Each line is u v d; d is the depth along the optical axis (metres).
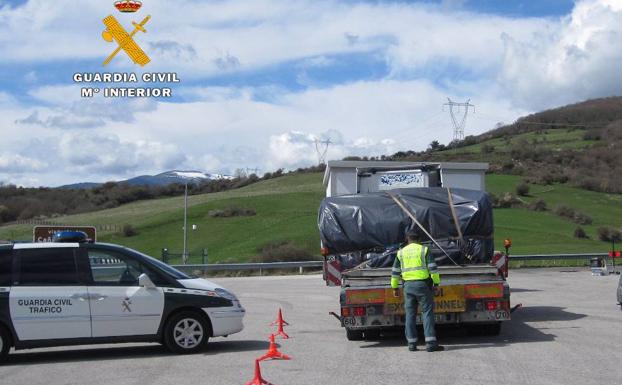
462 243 13.37
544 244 54.22
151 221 70.06
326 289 26.95
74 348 13.15
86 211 93.31
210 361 11.09
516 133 119.50
